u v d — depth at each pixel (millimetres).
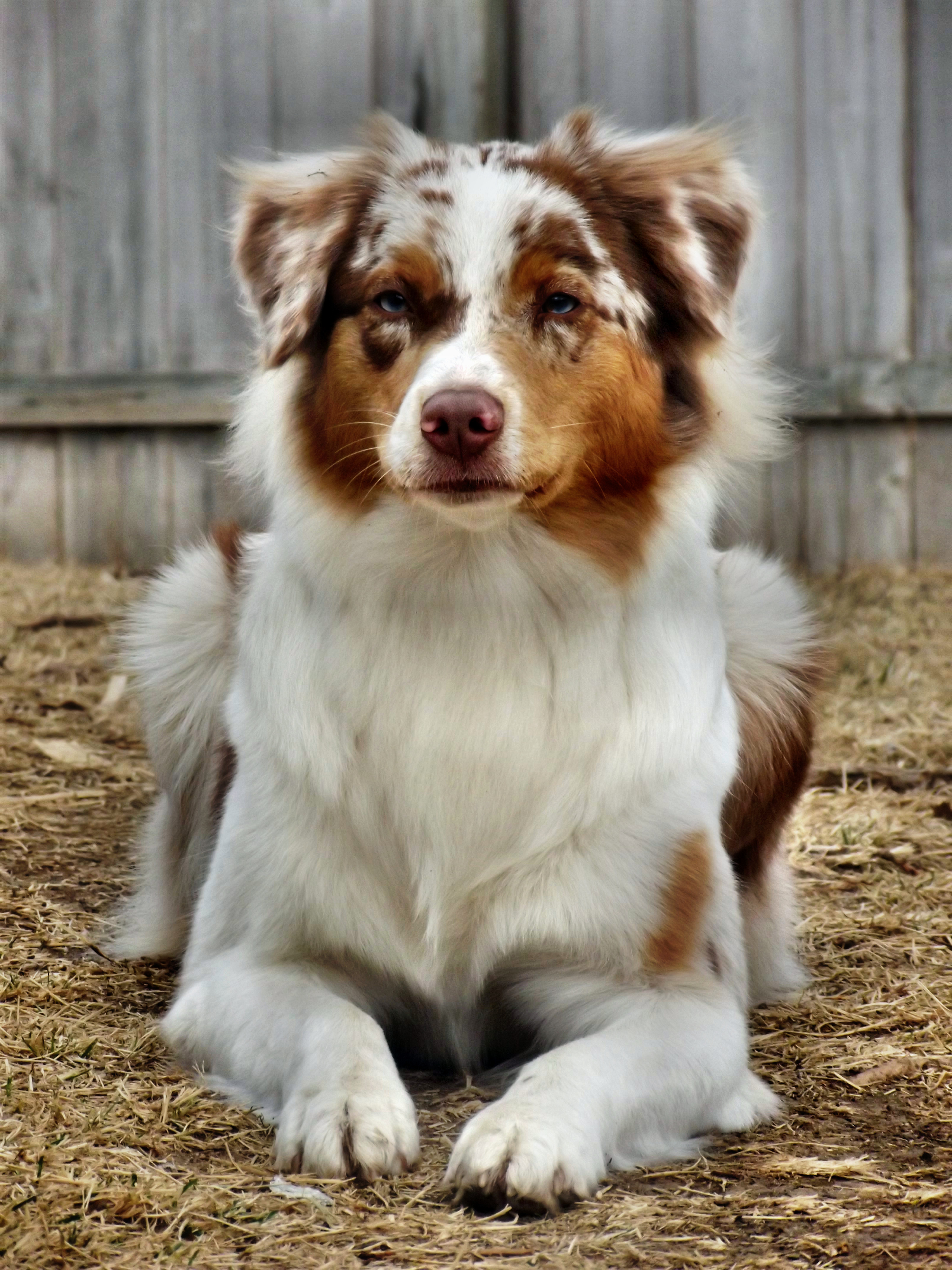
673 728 3070
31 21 8695
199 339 8734
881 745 5387
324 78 8516
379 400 2979
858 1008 3381
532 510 2926
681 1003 2906
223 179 8625
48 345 8906
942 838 4555
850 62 8273
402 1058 3262
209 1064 2936
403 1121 2555
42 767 5074
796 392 7391
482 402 2766
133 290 8781
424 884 3016
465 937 3066
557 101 8484
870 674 6363
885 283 8391
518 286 2973
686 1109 2725
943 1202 2445
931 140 8273
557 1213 2398
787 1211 2412
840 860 4398
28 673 6180
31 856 4273
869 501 8516
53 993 3301
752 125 8359
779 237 8406
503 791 2994
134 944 3705
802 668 3924
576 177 3148
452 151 3213
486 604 2959
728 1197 2475
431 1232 2318
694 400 3236
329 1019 2756
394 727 2986
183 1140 2643
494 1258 2236
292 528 3143
